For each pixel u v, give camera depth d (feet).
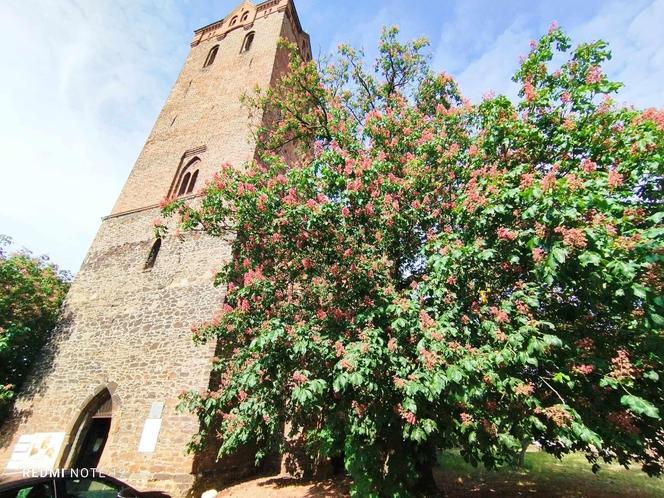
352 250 24.30
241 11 83.71
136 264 51.52
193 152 61.82
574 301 20.33
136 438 36.83
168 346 41.81
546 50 23.71
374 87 45.52
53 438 40.81
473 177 21.03
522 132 21.72
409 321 18.93
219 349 39.45
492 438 18.22
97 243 57.16
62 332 49.70
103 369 43.62
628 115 19.81
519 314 18.16
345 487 32.35
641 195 20.13
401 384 17.13
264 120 58.54
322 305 24.45
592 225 16.24
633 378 16.60
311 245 25.84
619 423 17.44
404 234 26.66
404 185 24.66
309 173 27.30
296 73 45.29
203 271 45.96
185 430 35.53
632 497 30.12
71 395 43.29
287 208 24.98
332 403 22.90
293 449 40.47
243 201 27.94
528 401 16.93
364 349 17.95
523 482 35.63
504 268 20.21
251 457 41.32
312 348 20.48
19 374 55.67
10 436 42.88
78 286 53.42
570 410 16.42
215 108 66.28
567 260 17.07
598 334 19.54
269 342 22.26
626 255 15.60
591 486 33.99
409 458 23.17
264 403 22.56
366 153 29.91
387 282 23.15
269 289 25.48
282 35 73.87
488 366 16.70
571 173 18.70
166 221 53.26
